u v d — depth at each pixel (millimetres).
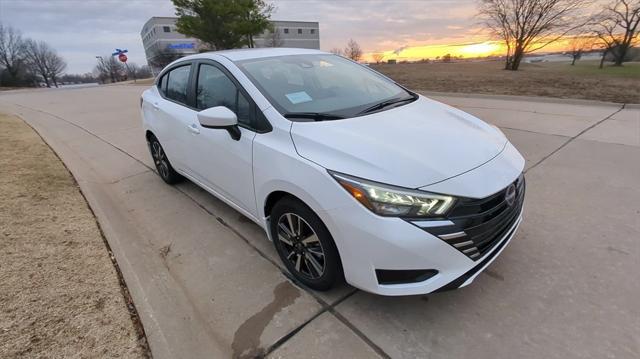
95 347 1992
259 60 3016
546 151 4871
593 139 5242
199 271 2746
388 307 2287
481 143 2344
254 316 2277
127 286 2500
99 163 5496
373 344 2035
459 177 1968
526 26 19312
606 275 2453
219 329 2188
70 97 18125
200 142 3148
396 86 3428
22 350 1948
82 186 4266
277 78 2807
